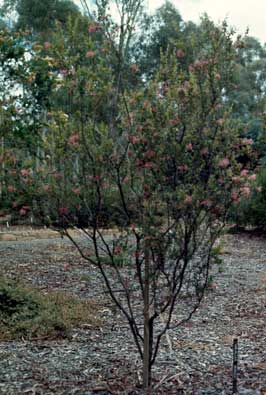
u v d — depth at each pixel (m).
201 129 2.70
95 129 2.72
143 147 2.67
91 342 4.05
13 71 5.78
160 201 2.67
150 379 3.10
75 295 5.75
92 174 2.72
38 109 5.52
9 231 11.42
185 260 2.79
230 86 2.75
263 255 9.57
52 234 11.23
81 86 2.70
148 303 2.98
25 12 12.28
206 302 5.56
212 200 2.69
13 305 4.53
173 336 4.28
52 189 2.82
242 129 2.76
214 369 3.47
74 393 2.99
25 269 7.39
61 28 2.84
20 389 3.04
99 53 2.81
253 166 2.82
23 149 3.77
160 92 2.73
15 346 3.88
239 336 4.36
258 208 11.98
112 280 6.50
